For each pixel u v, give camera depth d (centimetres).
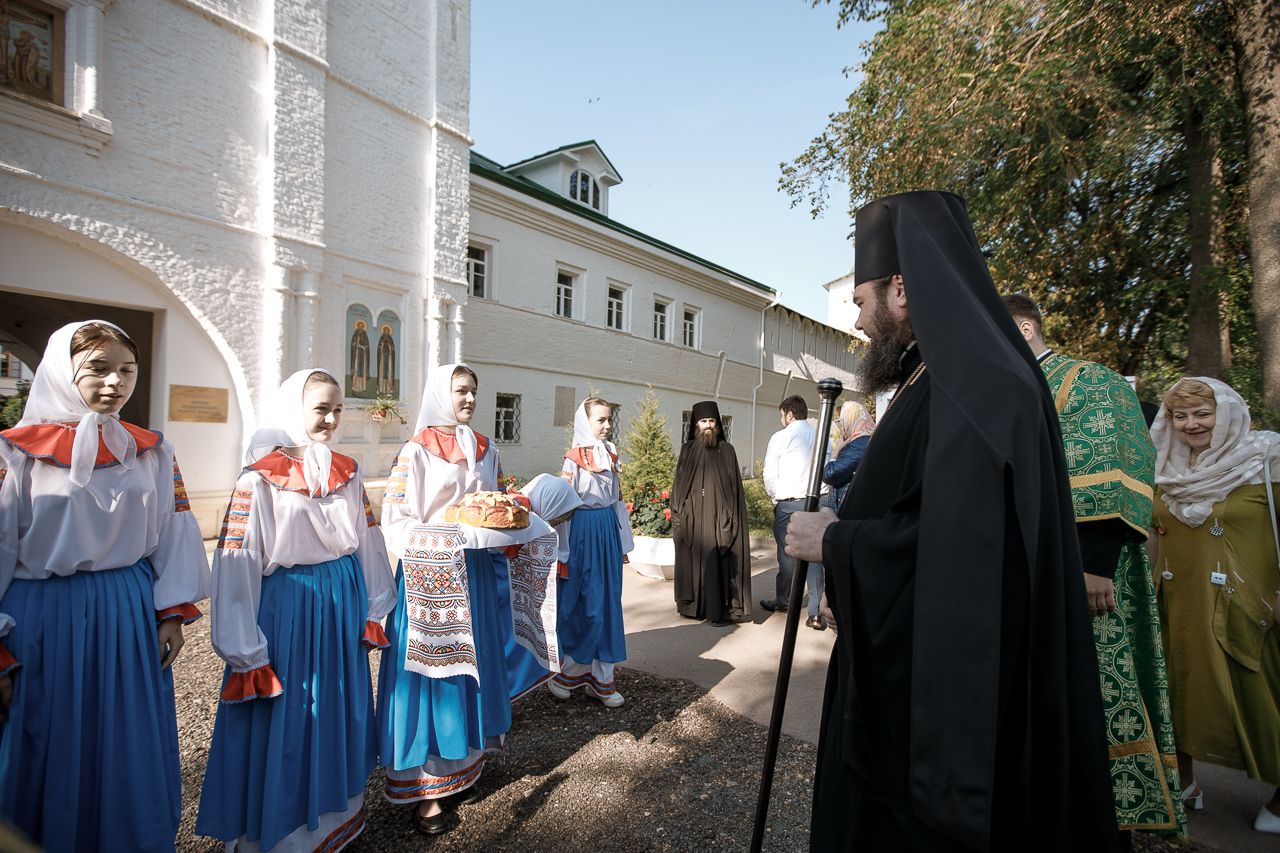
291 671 224
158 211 744
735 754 319
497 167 1788
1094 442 213
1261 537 267
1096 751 129
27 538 187
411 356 1045
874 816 141
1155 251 921
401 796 255
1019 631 120
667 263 1755
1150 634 236
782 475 559
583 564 378
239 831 220
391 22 997
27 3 646
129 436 209
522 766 307
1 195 631
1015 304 249
